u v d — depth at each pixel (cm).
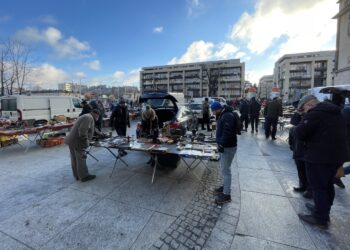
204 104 933
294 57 5978
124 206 275
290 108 1488
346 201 282
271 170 407
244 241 208
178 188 331
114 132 895
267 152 548
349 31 1645
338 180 319
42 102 1023
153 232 222
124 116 606
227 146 278
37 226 232
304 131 223
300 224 233
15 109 941
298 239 209
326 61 5494
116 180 364
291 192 311
